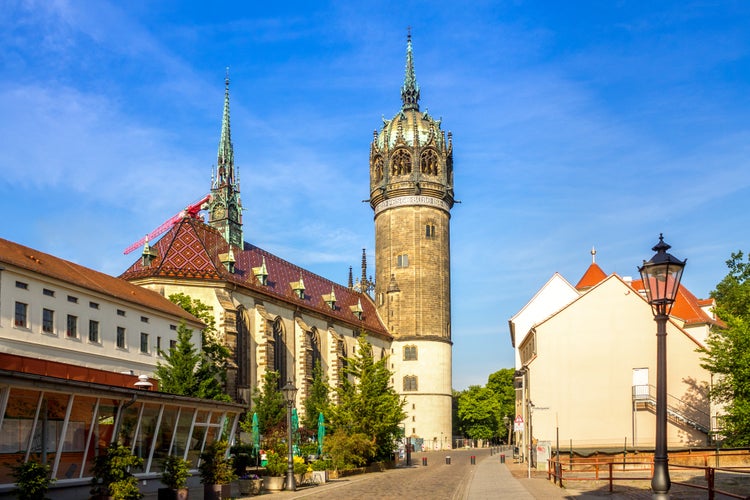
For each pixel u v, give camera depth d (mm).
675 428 66250
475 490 40938
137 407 36656
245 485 42000
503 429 178375
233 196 112812
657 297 17781
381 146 136000
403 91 140125
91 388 32094
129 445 36750
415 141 132750
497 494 37094
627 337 69438
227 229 110250
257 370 90250
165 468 33750
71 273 56156
